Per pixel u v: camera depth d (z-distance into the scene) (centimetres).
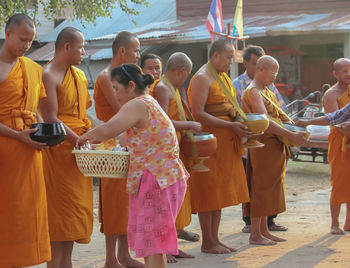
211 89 540
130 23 2141
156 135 372
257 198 571
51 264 456
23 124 402
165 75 525
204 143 508
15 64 403
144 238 373
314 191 932
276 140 572
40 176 411
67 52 454
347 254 525
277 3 1891
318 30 1577
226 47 539
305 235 614
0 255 394
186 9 2025
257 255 530
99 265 514
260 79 573
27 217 400
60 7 1332
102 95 496
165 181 370
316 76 2002
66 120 459
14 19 394
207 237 545
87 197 466
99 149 411
